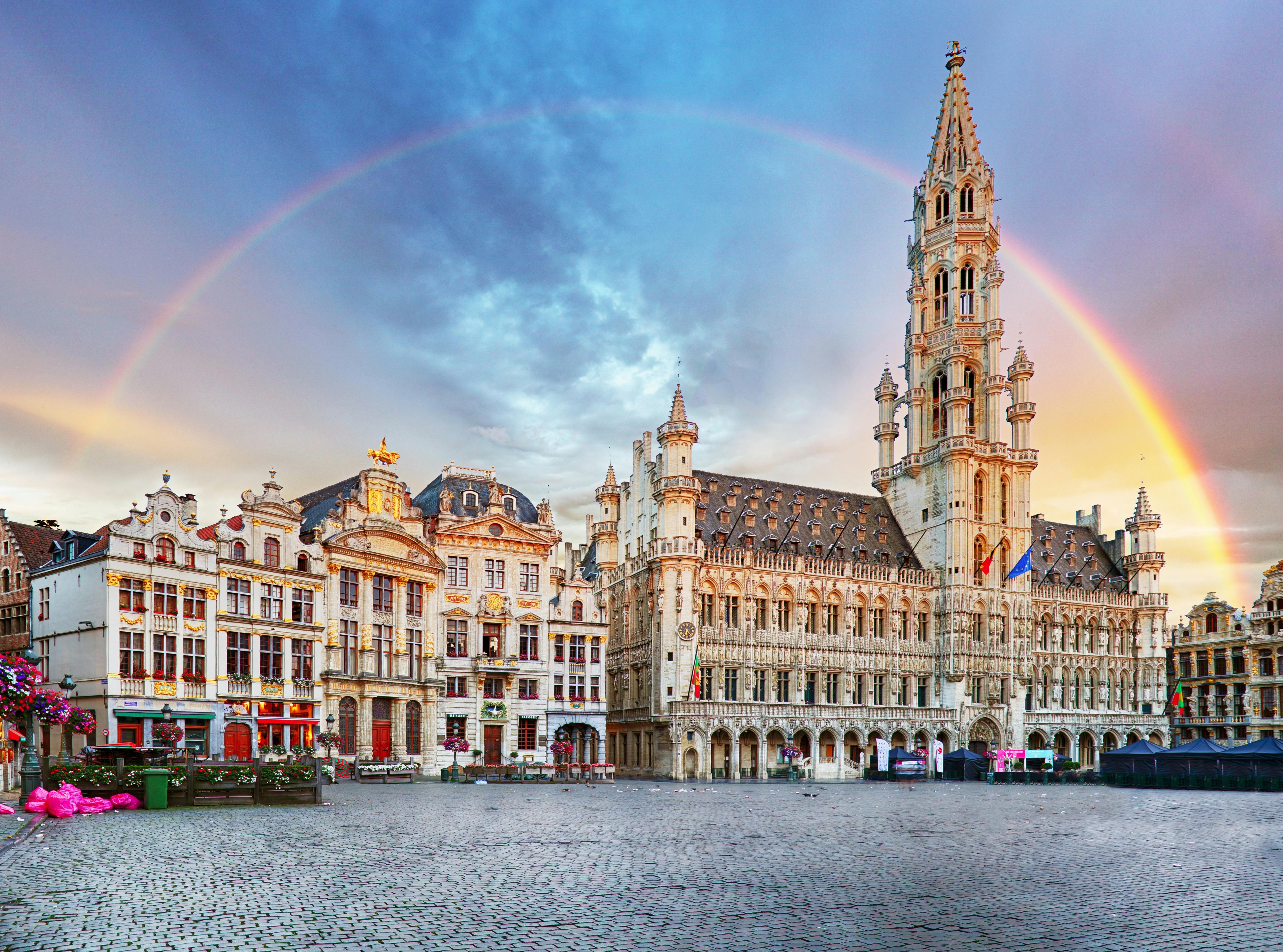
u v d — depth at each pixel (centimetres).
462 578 9456
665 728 10206
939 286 13038
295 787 4691
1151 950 1805
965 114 13212
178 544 7000
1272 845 3466
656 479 10925
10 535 7512
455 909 2061
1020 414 12681
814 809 5162
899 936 1884
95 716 6538
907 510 12725
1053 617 12850
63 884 2289
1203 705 13762
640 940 1825
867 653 11531
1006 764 11094
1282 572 13075
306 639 7869
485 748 9300
